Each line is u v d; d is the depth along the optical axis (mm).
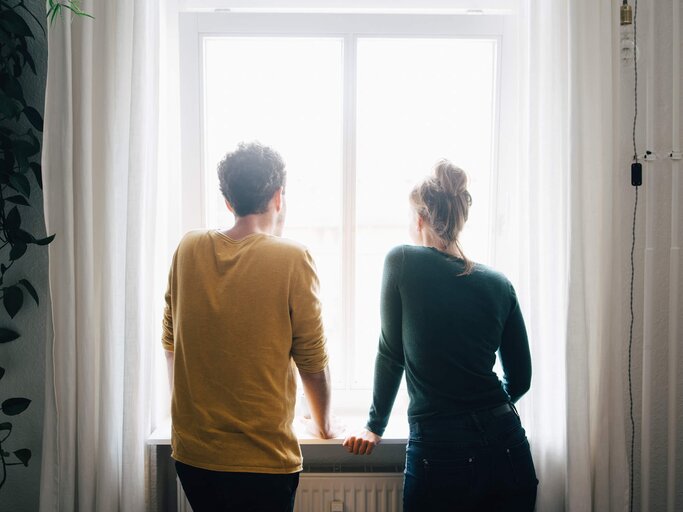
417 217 1353
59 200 1407
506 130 1676
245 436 1115
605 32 1432
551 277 1491
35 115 1404
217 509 1140
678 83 1570
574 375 1439
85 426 1422
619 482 1482
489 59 1701
